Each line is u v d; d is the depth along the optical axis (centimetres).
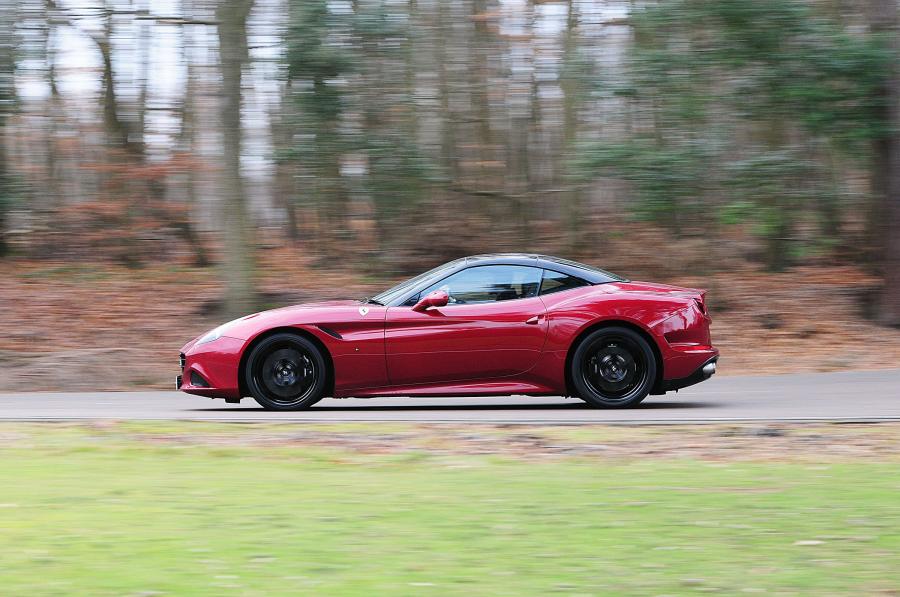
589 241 1791
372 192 1474
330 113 1381
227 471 589
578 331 844
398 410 867
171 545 420
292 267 1770
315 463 614
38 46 1427
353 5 1358
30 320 1423
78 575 374
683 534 439
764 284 1684
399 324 841
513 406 905
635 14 1412
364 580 369
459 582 367
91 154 1673
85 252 1852
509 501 507
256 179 1784
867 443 666
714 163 1420
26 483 552
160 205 1808
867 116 1426
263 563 392
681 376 852
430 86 1555
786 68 1391
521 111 1728
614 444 666
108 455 634
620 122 1483
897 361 1298
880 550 412
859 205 1662
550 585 364
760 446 660
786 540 428
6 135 1612
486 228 1772
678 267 1747
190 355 844
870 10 1430
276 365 843
